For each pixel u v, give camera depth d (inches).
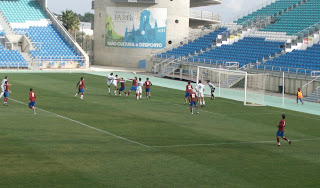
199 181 731.4
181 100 1657.2
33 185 682.2
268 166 832.9
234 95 1866.4
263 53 2455.7
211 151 928.9
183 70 2583.7
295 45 2442.2
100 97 1636.3
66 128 1094.4
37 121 1162.6
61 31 3090.6
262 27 2896.2
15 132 1024.9
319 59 2170.3
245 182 734.5
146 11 2994.6
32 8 3201.3
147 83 1670.8
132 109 1412.4
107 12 3080.7
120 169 779.4
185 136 1063.0
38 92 1691.7
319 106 1680.6
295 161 874.8
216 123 1246.3
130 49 3036.4
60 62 2790.4
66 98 1572.3
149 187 693.9
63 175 734.5
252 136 1096.8
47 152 867.4
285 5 3105.3
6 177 714.2
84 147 918.4
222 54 2603.3
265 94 2000.5
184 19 3058.6
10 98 1519.4
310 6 2938.0
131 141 989.2
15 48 2906.0
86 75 2423.7
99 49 3184.1
